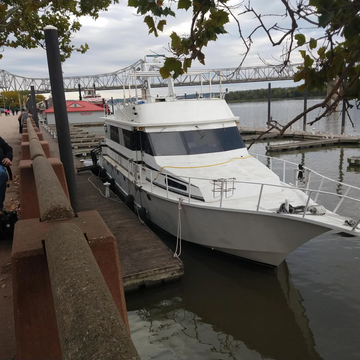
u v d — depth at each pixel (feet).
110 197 34.81
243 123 191.62
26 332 5.82
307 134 99.19
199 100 30.14
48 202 7.16
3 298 10.62
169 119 28.48
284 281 22.33
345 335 17.31
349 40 4.01
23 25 29.99
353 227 17.49
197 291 21.26
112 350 2.86
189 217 24.22
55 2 29.78
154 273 20.77
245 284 21.99
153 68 34.83
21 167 13.94
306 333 17.66
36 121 77.87
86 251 4.60
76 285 3.67
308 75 4.60
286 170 59.62
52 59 16.81
